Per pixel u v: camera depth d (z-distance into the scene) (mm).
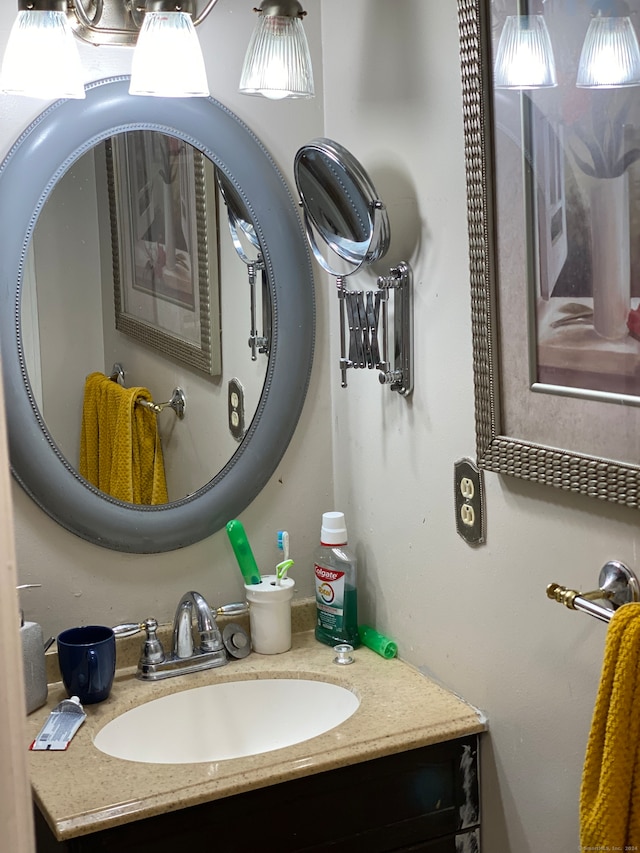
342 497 1869
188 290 1693
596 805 1105
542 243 1245
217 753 1655
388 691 1590
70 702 1528
